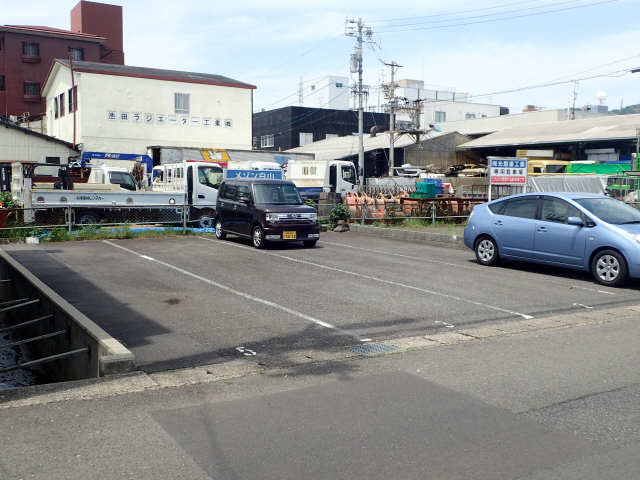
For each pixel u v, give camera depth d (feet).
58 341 27.17
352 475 12.21
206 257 46.03
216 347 22.35
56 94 148.56
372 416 15.38
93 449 13.29
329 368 19.66
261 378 18.58
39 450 13.21
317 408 15.94
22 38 196.95
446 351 21.71
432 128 175.52
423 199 75.25
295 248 52.42
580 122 159.74
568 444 13.74
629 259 34.12
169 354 21.42
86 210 63.41
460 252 50.72
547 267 42.42
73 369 24.44
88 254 47.03
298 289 33.76
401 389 17.49
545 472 12.37
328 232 67.26
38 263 42.32
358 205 72.43
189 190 70.44
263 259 45.32
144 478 12.00
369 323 26.14
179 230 62.59
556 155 149.18
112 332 24.52
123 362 18.88
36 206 60.23
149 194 66.33
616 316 27.68
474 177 138.31
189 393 17.11
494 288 34.50
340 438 14.01
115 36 225.76
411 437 14.08
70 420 14.94
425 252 50.52
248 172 74.28
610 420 15.20
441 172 159.12
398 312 28.27
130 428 14.48
